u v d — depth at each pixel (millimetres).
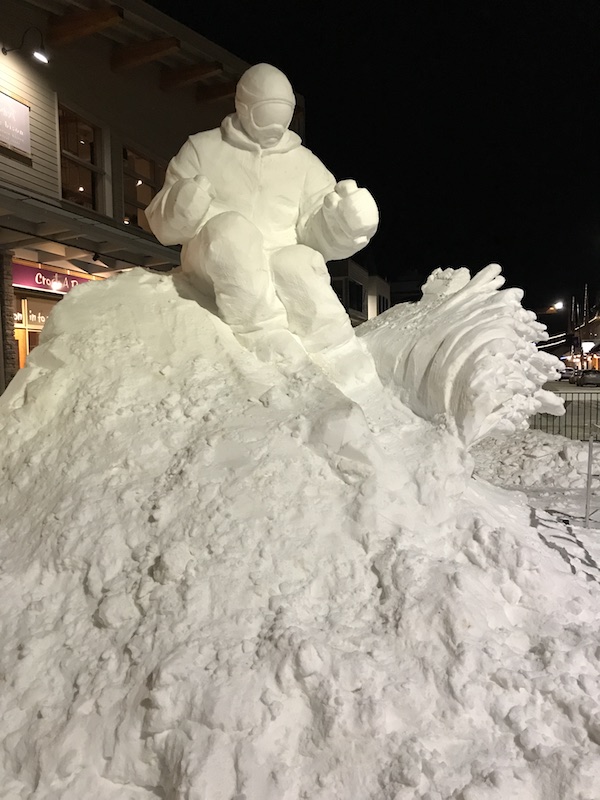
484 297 4770
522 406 4359
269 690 2463
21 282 12805
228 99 17031
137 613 2846
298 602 2857
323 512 3277
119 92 14086
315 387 4043
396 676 2545
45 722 2473
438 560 3154
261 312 4492
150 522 3184
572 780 2141
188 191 4379
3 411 4148
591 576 3559
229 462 3457
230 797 2199
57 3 12016
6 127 11422
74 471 3557
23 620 2877
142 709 2439
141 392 4004
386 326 5207
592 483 6734
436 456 3715
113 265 13406
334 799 2201
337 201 4664
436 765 2234
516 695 2482
